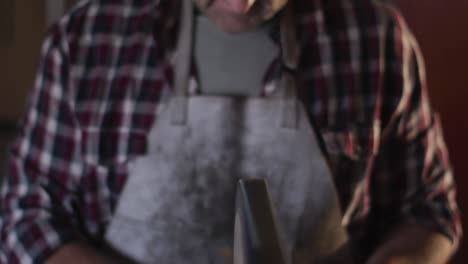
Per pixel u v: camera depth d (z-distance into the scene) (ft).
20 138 3.28
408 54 3.26
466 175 5.88
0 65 9.35
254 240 1.54
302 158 3.07
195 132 3.06
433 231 3.23
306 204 3.10
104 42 3.18
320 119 3.12
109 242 3.12
